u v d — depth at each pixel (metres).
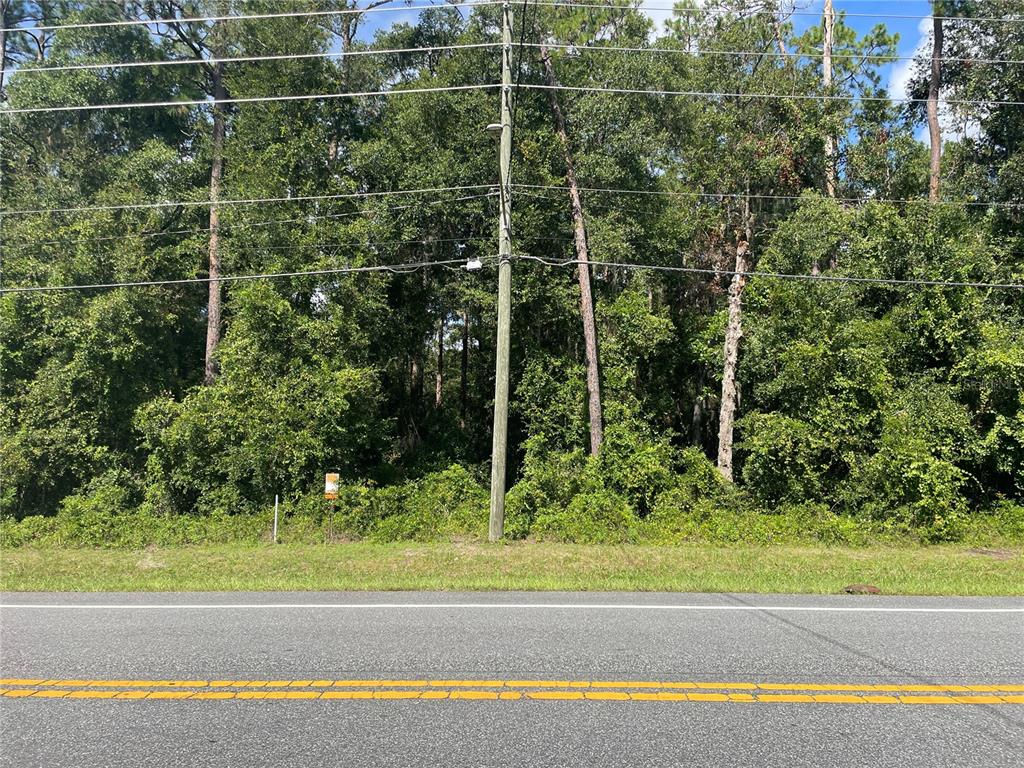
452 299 23.64
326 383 18.17
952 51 23.36
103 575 11.08
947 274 17.38
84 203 21.80
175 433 17.52
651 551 13.14
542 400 22.47
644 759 3.82
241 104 22.36
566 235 21.95
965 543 14.38
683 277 25.02
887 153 21.77
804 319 17.97
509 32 14.66
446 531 15.16
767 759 3.83
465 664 5.50
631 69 19.77
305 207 21.14
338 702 4.68
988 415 16.83
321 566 11.67
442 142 22.58
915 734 4.20
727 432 19.09
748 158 18.30
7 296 19.22
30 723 4.36
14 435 18.64
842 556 12.69
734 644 6.13
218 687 4.99
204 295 23.39
